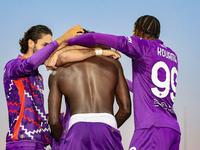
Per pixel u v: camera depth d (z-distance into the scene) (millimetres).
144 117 2570
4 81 2816
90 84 2480
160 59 2672
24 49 3049
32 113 2736
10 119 2740
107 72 2543
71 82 2488
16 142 2654
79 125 2352
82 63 2543
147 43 2658
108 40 2539
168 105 2662
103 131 2344
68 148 2330
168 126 2521
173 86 2740
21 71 2674
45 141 2781
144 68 2643
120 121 2693
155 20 2871
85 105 2424
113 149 2367
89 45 2639
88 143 2326
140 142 2518
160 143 2484
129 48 2578
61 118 2932
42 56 2621
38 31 3002
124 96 2621
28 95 2766
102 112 2424
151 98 2609
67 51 2561
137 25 2867
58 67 2605
